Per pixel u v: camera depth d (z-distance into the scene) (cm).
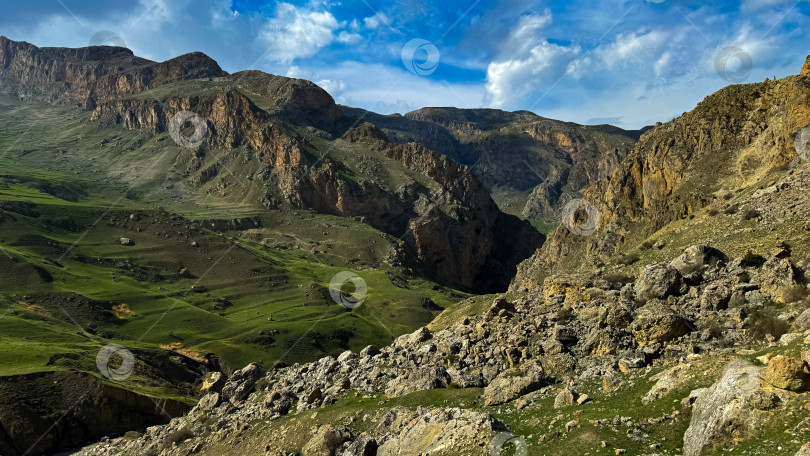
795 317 3234
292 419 4259
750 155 10744
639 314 3772
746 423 2195
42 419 11012
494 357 4247
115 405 11869
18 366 12750
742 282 3919
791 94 8919
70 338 16275
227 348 18088
